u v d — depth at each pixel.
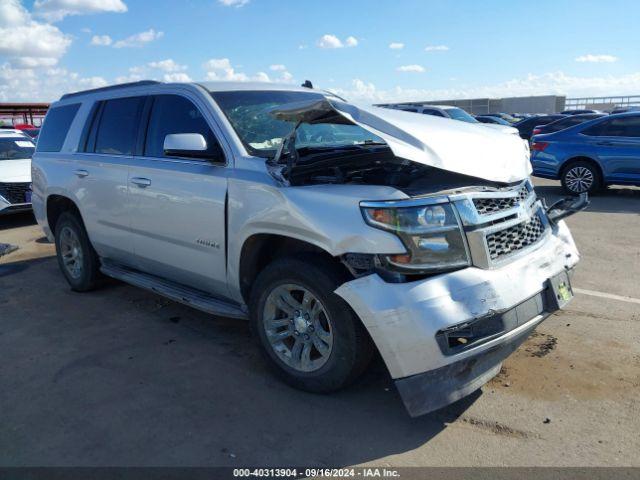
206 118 4.16
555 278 3.49
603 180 11.02
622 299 5.07
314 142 4.34
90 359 4.17
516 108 47.59
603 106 44.16
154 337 4.57
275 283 3.50
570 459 2.86
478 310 2.96
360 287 2.99
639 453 2.89
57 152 5.82
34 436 3.18
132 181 4.64
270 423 3.25
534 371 3.76
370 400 3.46
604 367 3.79
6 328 4.85
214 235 3.94
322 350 3.42
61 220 5.78
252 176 3.66
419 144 3.19
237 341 4.44
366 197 3.10
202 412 3.38
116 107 5.15
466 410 3.32
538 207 3.86
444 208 3.06
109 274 5.33
